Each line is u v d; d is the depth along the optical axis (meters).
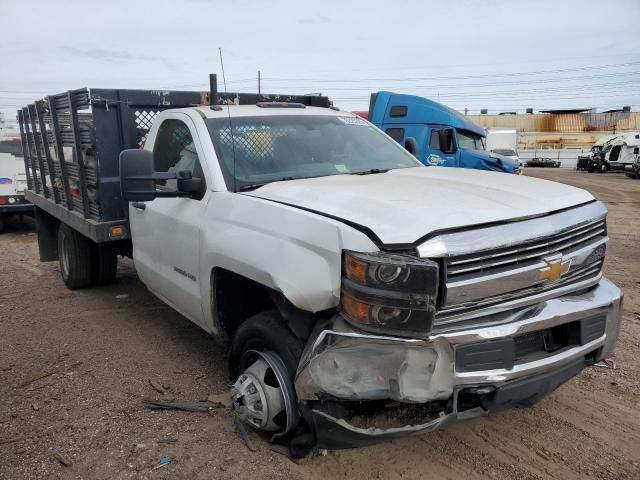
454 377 2.64
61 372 4.59
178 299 4.32
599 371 4.45
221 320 3.87
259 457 3.33
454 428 3.66
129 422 3.76
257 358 3.46
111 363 4.75
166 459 3.33
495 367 2.70
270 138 4.22
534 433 3.60
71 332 5.55
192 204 3.98
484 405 2.79
